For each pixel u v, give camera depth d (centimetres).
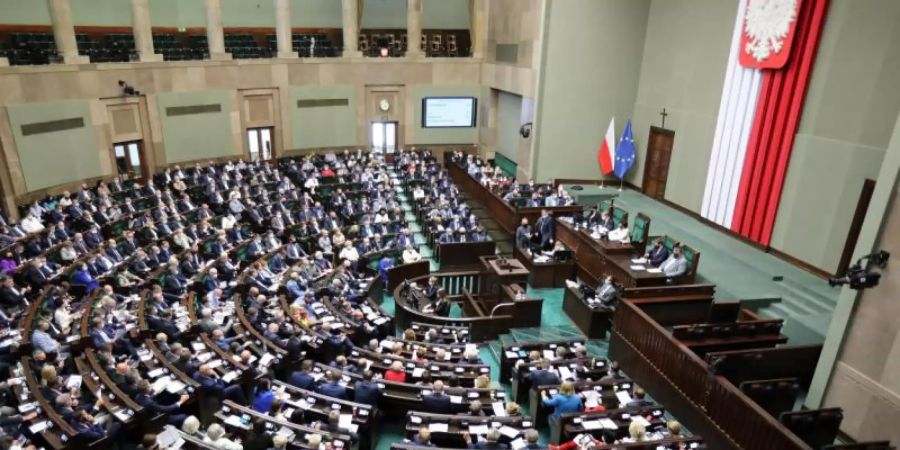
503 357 1052
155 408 828
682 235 1631
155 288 1213
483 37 2689
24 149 1766
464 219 1805
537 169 2212
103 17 2362
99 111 1984
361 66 2603
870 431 881
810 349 1008
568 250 1540
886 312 851
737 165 1588
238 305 1205
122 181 2020
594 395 895
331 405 843
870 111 1207
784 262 1444
